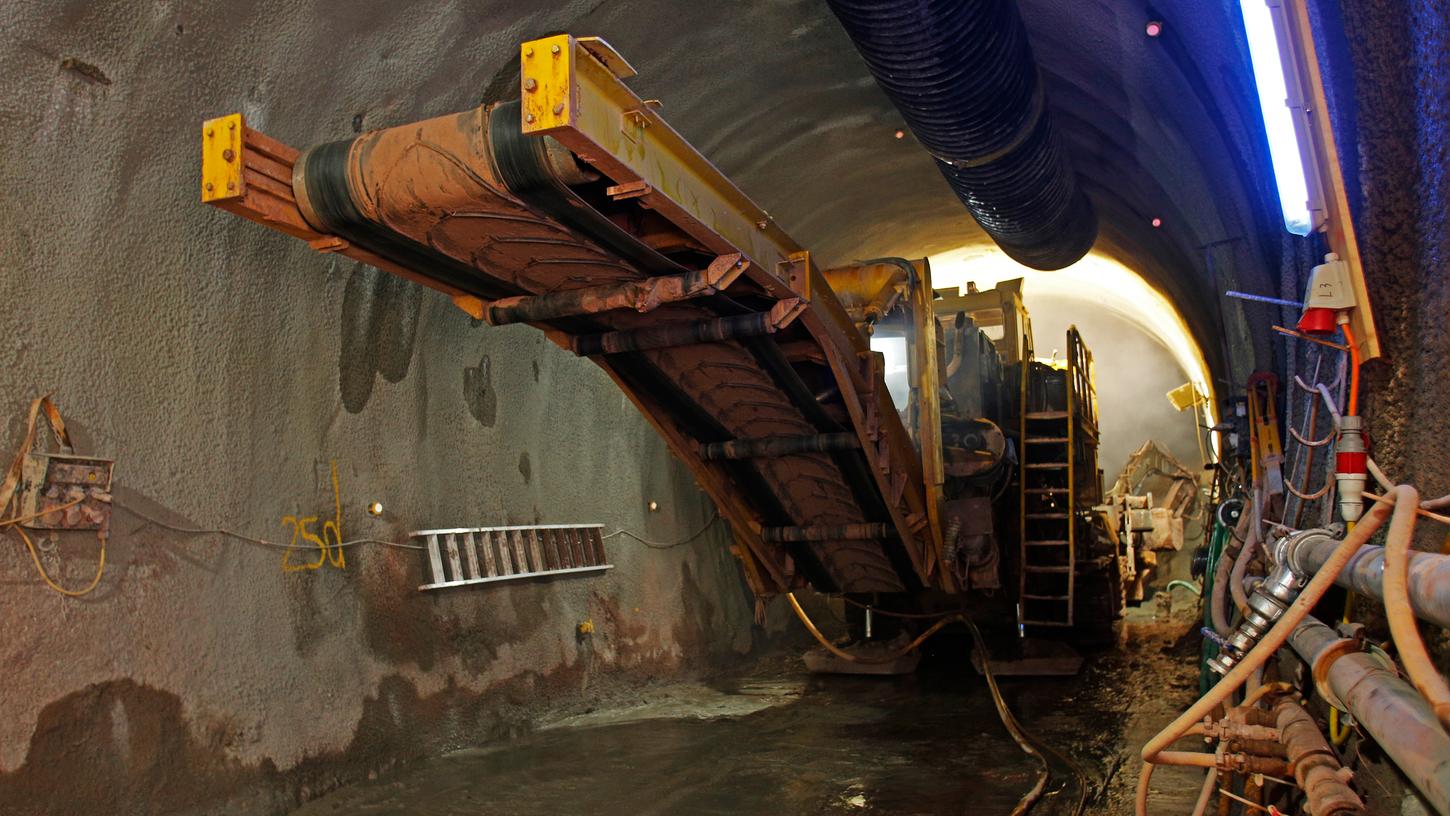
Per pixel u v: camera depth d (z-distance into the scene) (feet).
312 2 16.67
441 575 21.81
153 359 15.74
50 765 13.74
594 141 12.03
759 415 21.75
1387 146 10.59
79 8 13.87
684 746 22.12
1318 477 14.52
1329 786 8.45
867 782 18.80
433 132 13.85
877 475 22.02
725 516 24.93
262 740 17.13
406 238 15.30
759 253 16.84
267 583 17.71
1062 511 34.04
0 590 13.34
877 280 24.86
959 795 17.80
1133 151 27.07
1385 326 10.89
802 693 29.73
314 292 19.10
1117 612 41.16
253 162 14.21
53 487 13.99
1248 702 11.96
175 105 15.67
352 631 19.56
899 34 16.42
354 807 17.35
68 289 14.40
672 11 22.45
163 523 15.78
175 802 15.43
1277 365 20.33
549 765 20.33
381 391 20.99
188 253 16.39
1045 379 37.24
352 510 19.94
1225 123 20.22
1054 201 27.02
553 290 17.46
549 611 25.93
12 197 13.61
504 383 25.27
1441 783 6.01
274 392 18.21
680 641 32.24
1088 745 21.85
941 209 41.91
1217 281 23.97
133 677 15.05
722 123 27.84
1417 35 9.74
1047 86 25.80
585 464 28.81
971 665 34.45
